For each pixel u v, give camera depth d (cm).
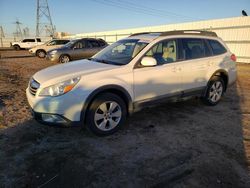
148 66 424
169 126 443
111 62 441
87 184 274
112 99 391
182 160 326
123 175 291
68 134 402
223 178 288
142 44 450
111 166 310
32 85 392
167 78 456
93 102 375
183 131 422
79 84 363
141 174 294
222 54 568
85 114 375
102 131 390
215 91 567
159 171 301
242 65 1520
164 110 534
